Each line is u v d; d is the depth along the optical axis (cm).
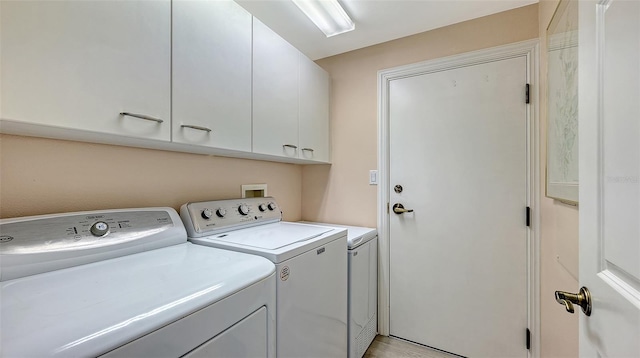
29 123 67
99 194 108
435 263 182
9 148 87
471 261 172
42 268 78
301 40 195
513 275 160
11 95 64
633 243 46
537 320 153
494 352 165
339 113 218
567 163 100
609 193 54
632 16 46
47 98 70
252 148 136
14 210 88
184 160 141
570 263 108
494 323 165
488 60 166
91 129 78
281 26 176
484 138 168
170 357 57
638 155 44
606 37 55
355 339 160
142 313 56
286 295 99
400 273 193
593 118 60
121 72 85
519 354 158
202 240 119
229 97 123
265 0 150
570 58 96
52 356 43
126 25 86
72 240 87
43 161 94
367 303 180
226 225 140
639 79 44
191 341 61
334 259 135
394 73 195
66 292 65
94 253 89
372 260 189
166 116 98
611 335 52
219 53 118
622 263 49
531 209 155
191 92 106
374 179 203
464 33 173
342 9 159
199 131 110
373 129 204
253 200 168
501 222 164
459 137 175
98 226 95
